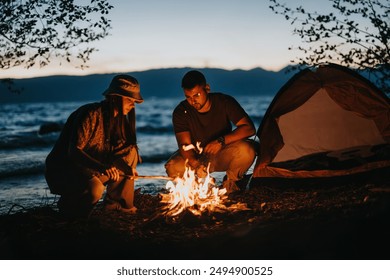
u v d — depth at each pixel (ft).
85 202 17.75
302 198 20.42
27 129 101.91
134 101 18.25
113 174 17.46
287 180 23.44
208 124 21.59
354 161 23.62
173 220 17.65
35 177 36.65
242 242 14.96
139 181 32.55
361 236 14.32
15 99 426.51
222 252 14.30
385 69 28.58
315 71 25.36
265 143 23.80
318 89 25.20
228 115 21.72
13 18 24.56
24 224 17.39
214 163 22.36
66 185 17.88
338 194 20.51
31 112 201.98
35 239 16.07
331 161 24.08
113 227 17.13
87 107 17.93
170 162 21.80
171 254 14.44
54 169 18.07
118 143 18.72
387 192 19.54
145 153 53.47
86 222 17.40
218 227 16.93
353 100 25.17
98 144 18.04
